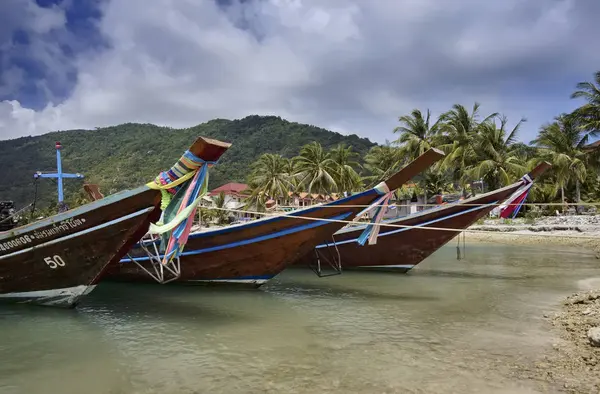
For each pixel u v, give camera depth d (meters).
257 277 12.99
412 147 44.44
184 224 9.53
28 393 6.50
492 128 41.88
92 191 17.16
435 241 16.12
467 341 8.61
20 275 10.73
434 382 6.65
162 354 8.06
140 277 13.66
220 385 6.66
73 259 10.38
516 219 42.53
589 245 28.67
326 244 16.27
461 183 44.56
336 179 53.78
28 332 9.43
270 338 8.95
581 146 41.72
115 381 6.89
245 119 146.50
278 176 56.25
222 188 78.25
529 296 12.84
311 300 12.45
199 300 12.39
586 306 11.09
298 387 6.55
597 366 7.07
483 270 18.09
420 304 11.91
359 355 7.89
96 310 11.27
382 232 16.45
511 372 6.98
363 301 12.30
